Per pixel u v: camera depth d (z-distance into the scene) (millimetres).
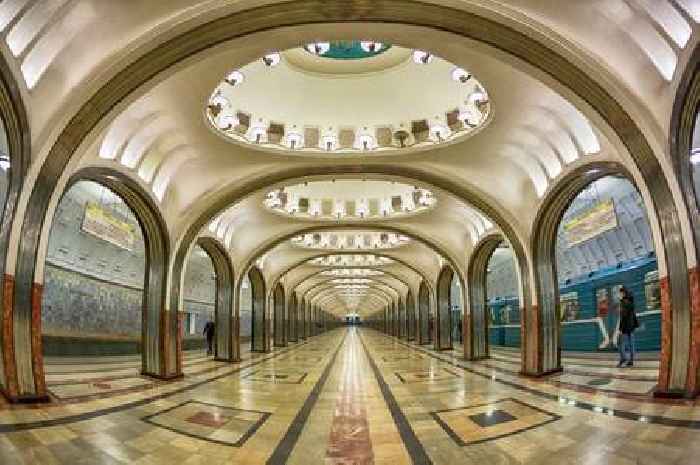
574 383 9641
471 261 18172
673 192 6996
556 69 6930
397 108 12031
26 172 7051
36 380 7410
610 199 14758
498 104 9156
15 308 7184
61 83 6961
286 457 4867
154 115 9461
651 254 13867
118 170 9891
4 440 5039
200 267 26469
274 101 11852
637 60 6734
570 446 4973
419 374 12406
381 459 4785
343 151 12125
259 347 23422
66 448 4898
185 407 7582
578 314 17547
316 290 43625
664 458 4340
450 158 12125
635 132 7125
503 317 25078
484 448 5074
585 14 6328
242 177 12766
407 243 22828
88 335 16859
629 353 11586
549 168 10969
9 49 5871
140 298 20906
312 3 6336
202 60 7172
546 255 12445
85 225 15750
